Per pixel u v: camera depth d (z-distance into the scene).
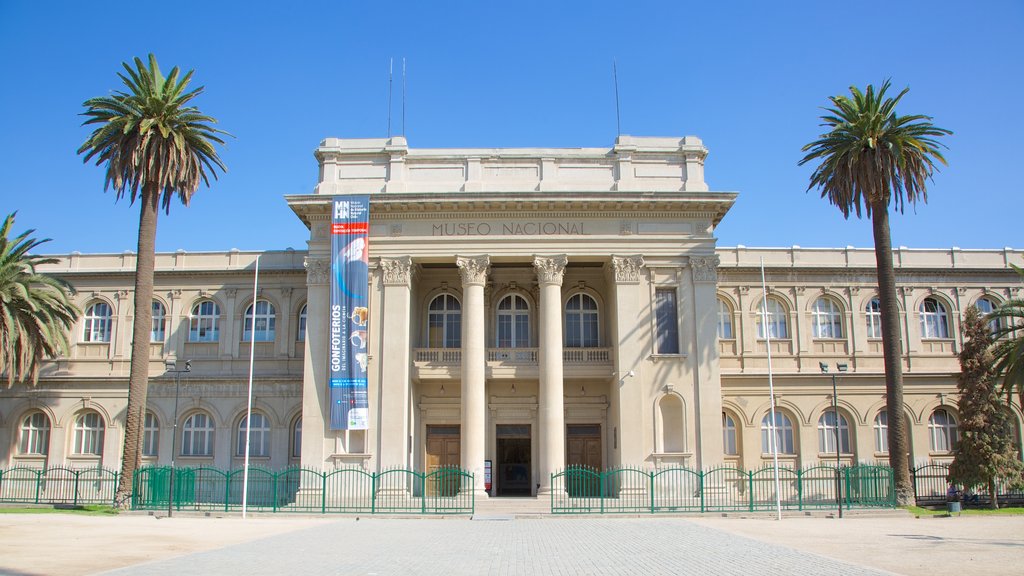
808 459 46.53
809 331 48.34
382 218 42.34
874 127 39.81
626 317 41.34
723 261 49.28
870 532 27.69
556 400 40.41
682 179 43.31
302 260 49.34
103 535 25.81
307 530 28.75
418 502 38.91
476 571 18.38
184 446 47.41
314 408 40.66
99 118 39.00
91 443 47.97
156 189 39.28
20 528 27.69
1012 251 50.12
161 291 49.56
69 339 49.06
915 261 50.00
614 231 42.12
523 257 41.88
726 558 20.66
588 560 20.36
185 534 26.66
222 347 48.44
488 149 43.62
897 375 38.56
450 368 42.53
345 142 43.97
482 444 40.19
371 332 41.41
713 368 40.88
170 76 39.47
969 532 27.67
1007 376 40.31
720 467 37.50
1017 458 42.28
